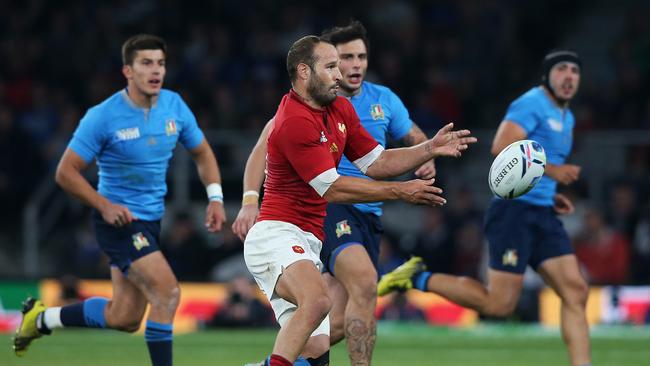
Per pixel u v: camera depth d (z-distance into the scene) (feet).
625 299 162.81
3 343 138.21
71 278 163.02
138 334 153.58
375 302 85.56
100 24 236.22
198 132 98.37
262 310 159.33
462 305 103.65
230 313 158.61
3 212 213.25
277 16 237.25
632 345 136.67
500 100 231.91
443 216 188.03
